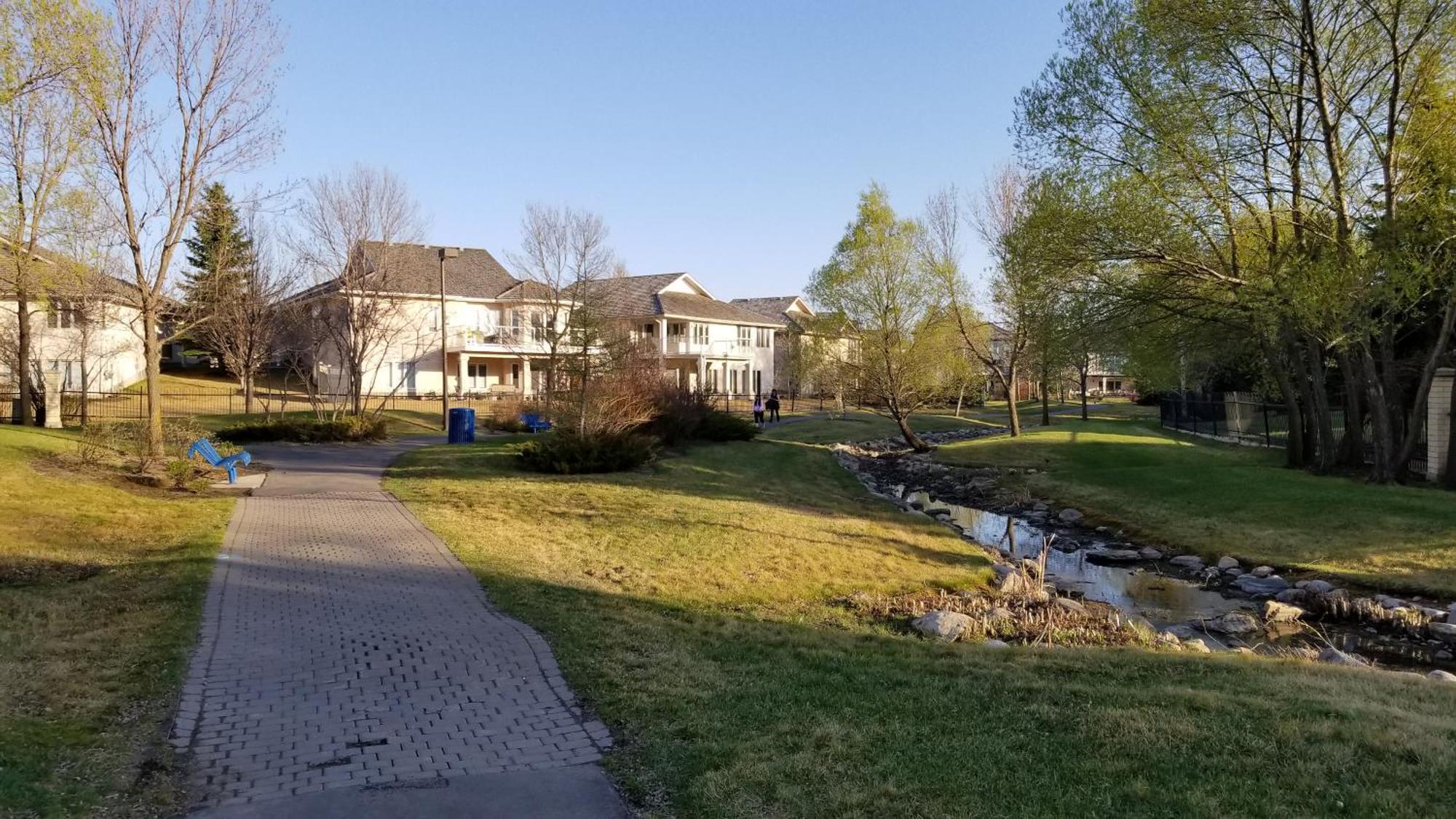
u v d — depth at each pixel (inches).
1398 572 477.7
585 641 281.1
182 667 236.7
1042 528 711.7
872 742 188.5
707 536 512.4
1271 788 156.9
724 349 2252.7
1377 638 399.9
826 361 1264.8
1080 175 692.7
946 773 168.6
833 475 900.0
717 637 305.3
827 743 187.9
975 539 646.5
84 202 556.4
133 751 180.1
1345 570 494.6
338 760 181.6
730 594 397.4
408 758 183.6
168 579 335.3
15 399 944.3
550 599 345.7
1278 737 182.1
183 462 569.3
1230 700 211.9
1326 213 655.1
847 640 313.6
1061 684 235.8
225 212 772.6
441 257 1088.8
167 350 1900.8
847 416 1943.9
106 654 242.8
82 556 365.4
